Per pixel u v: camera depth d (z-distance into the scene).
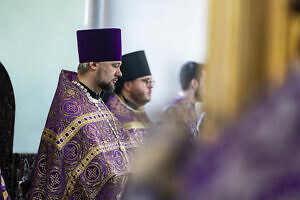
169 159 0.87
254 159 0.80
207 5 0.87
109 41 5.36
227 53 0.84
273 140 0.80
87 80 5.33
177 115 0.96
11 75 6.75
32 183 5.11
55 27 7.15
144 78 6.29
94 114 5.21
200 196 0.82
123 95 6.24
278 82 0.81
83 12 7.45
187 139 0.88
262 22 0.82
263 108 0.81
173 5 7.83
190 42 7.86
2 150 6.56
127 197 0.90
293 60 0.81
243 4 0.83
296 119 0.79
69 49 7.29
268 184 0.79
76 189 5.06
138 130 6.00
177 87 6.00
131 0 8.03
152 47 7.83
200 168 0.83
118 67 5.41
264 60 0.82
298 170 0.78
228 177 0.81
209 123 0.85
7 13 6.75
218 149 0.83
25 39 6.88
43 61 7.04
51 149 5.09
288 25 0.82
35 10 6.97
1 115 6.60
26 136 6.87
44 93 7.05
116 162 5.13
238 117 0.83
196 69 5.68
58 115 5.13
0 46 6.70
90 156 5.04
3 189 4.55
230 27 0.84
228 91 0.83
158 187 0.86
